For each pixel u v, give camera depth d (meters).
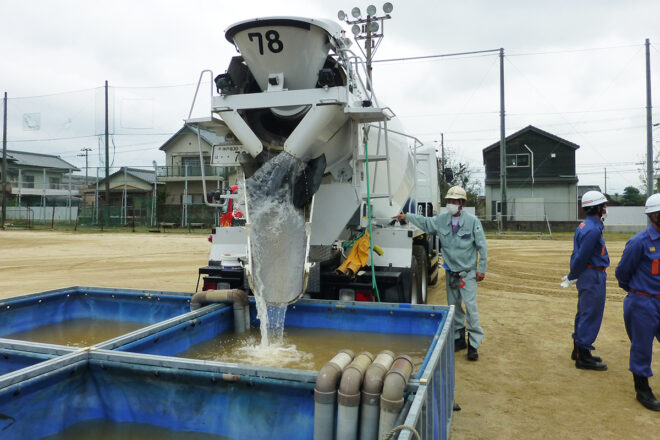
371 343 4.34
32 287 10.04
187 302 5.07
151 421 2.81
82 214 40.50
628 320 4.28
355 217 5.58
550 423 3.84
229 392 2.69
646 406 4.14
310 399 2.57
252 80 5.36
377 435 2.44
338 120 5.00
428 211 9.87
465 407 4.14
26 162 58.59
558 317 7.55
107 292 5.46
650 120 27.19
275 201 4.78
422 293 7.98
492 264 14.77
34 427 2.55
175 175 40.41
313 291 5.50
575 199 37.03
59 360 2.70
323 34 4.80
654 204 4.06
